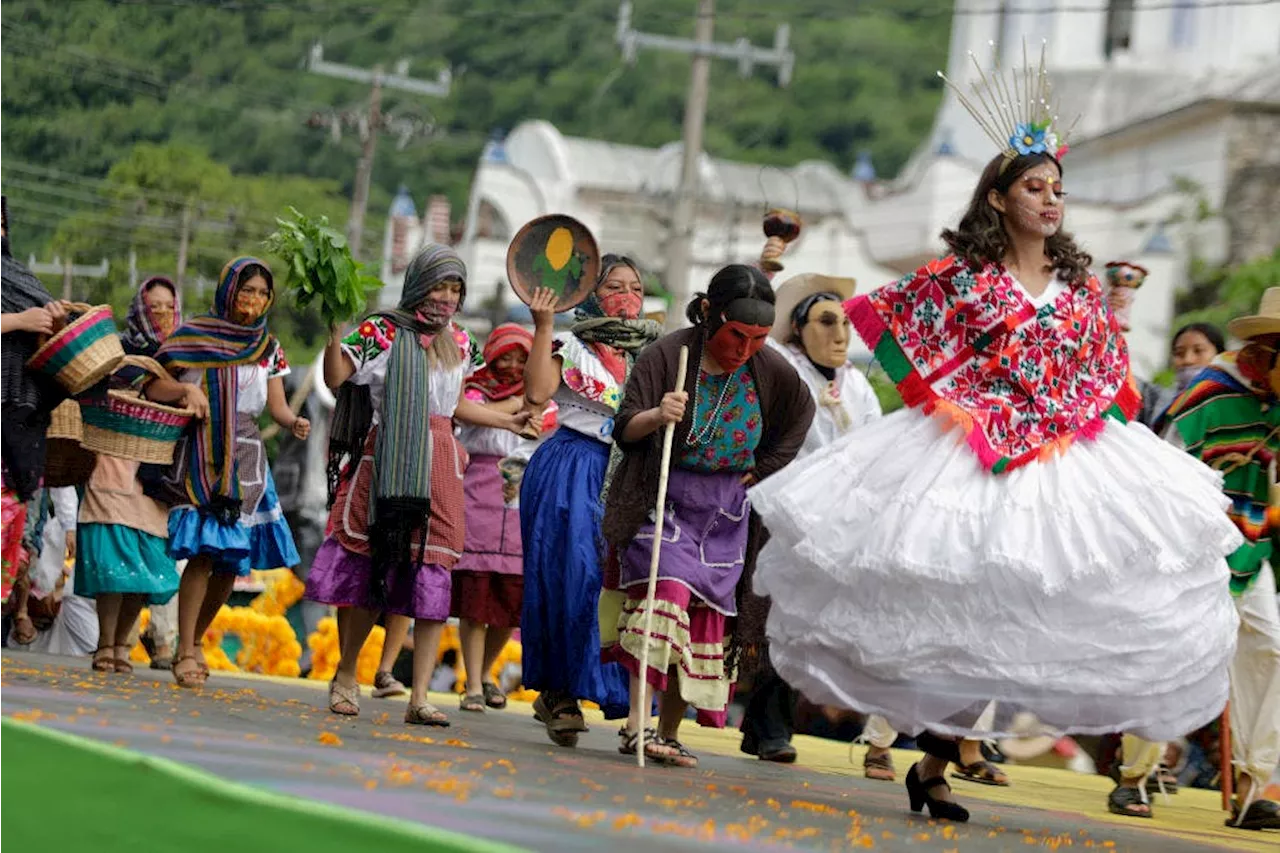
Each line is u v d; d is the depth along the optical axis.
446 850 6.04
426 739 11.39
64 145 65.81
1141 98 87.88
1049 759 18.12
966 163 85.50
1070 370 10.36
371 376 13.48
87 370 13.16
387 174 101.06
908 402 10.45
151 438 15.20
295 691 16.61
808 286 15.18
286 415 16.48
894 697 10.02
